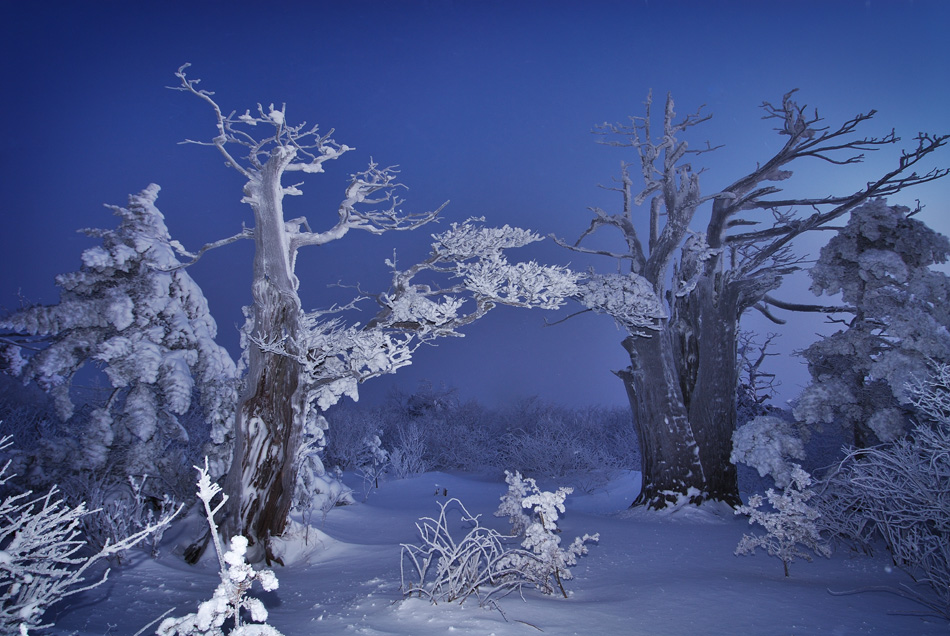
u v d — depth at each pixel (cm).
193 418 1959
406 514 1652
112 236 1370
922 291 1334
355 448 2783
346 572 980
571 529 1362
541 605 685
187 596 768
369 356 1166
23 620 353
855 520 1124
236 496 1134
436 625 570
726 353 1877
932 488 848
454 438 3152
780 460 1501
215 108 1202
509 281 1130
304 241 1278
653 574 919
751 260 1967
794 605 720
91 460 1247
